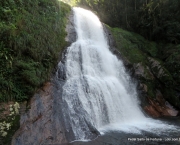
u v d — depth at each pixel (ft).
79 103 31.81
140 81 46.42
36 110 26.96
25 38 32.86
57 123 27.04
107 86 37.91
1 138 21.98
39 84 30.50
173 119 38.01
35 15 40.78
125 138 26.63
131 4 69.36
